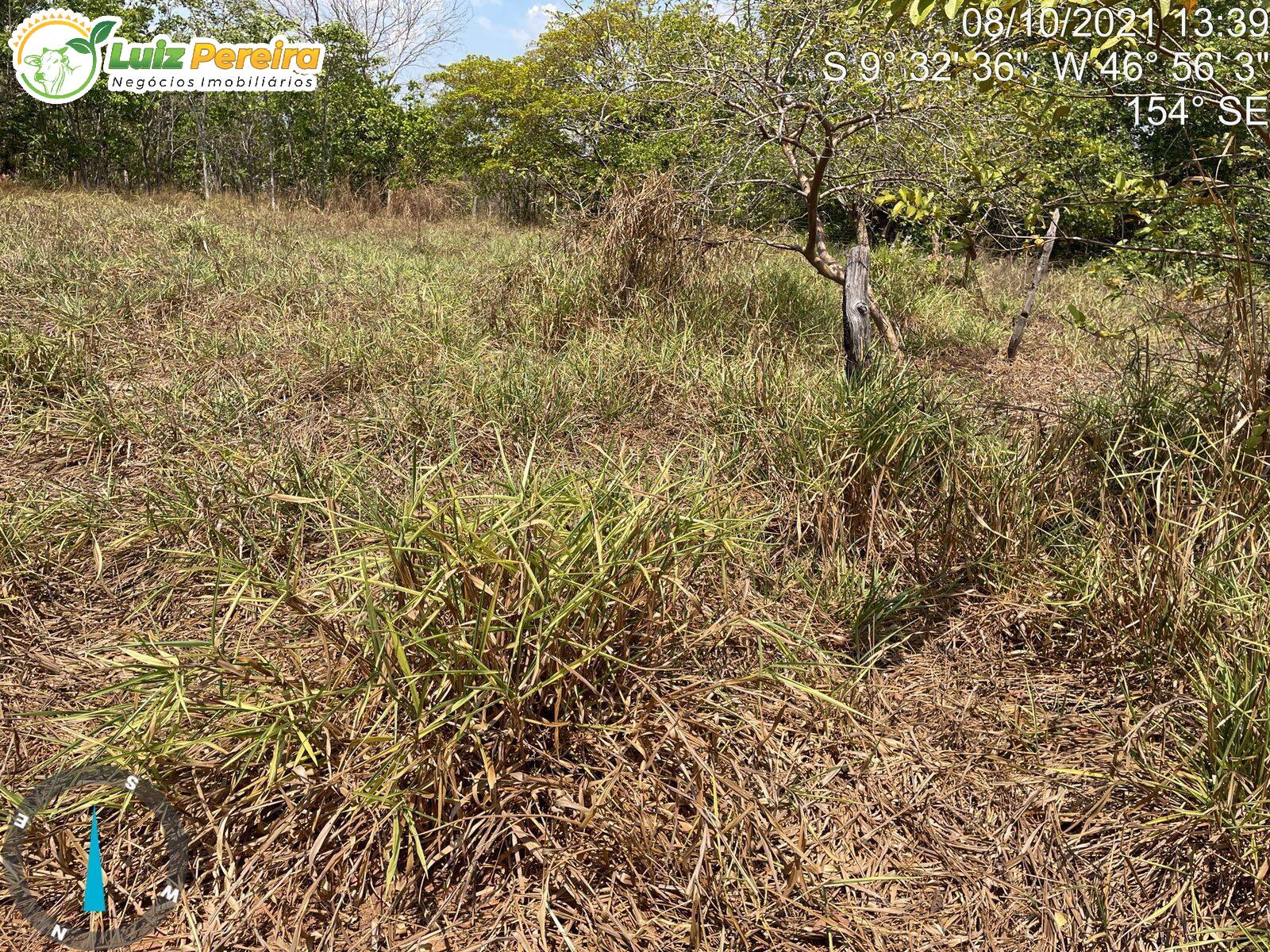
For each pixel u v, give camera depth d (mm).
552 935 1869
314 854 1853
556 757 2117
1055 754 2459
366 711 2105
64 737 2260
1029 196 5445
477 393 4324
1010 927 1980
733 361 4840
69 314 4973
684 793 2086
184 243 7715
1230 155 3426
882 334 6008
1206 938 1896
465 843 1983
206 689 2281
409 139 23250
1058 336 7426
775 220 7160
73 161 21656
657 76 5840
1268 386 3355
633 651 2348
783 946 1895
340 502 3143
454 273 7469
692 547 2498
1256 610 2541
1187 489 3199
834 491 3465
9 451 3674
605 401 4461
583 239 6301
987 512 3354
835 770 2332
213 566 2617
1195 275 4047
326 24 20016
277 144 22125
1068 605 2883
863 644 2934
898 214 4801
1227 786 2094
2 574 2852
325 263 7523
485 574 2160
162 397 4168
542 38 18484
